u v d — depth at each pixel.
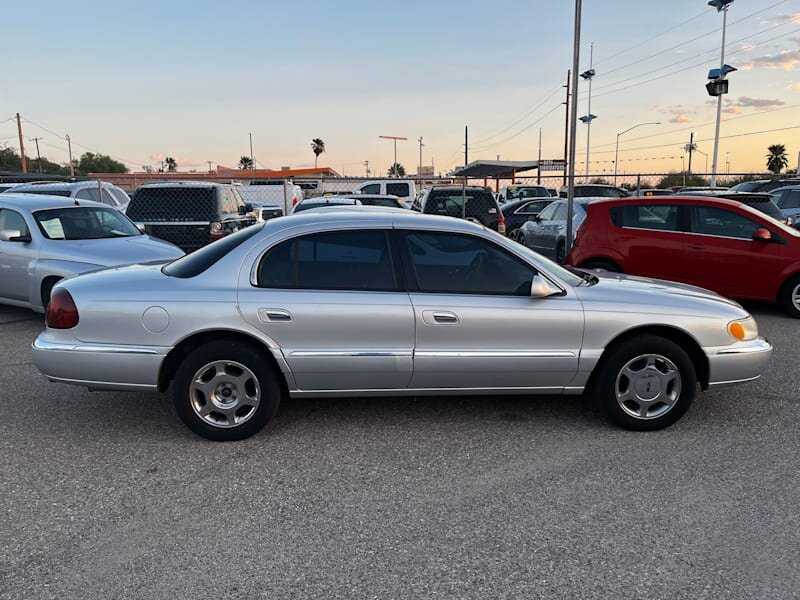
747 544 3.00
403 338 4.09
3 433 4.34
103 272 4.51
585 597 2.62
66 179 25.31
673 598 2.61
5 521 3.20
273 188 22.53
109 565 2.83
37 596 2.61
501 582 2.72
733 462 3.89
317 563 2.85
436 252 4.22
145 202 10.57
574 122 9.72
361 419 4.60
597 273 5.07
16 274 7.41
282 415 4.67
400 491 3.54
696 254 8.29
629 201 8.80
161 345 4.00
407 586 2.69
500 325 4.13
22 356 6.24
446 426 4.48
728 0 31.11
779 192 14.62
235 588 2.67
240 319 3.98
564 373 4.26
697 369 4.48
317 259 4.14
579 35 9.43
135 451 4.05
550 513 3.29
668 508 3.34
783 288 8.09
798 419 4.61
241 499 3.44
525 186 25.48
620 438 4.27
